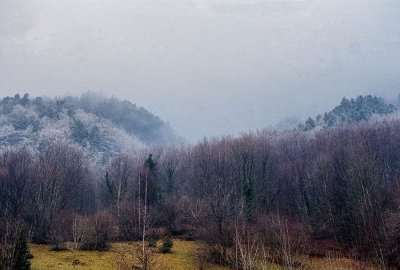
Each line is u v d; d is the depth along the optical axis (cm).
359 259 3594
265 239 3241
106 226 3941
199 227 3834
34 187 4569
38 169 4966
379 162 5406
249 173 5931
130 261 2977
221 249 3069
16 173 4819
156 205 5166
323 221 4822
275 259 2994
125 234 4194
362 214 3947
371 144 5791
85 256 3203
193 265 2984
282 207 5981
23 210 4200
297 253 3209
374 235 3656
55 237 3656
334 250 3953
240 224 3253
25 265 2339
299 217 5347
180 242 4225
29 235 3669
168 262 3052
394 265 3294
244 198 4438
